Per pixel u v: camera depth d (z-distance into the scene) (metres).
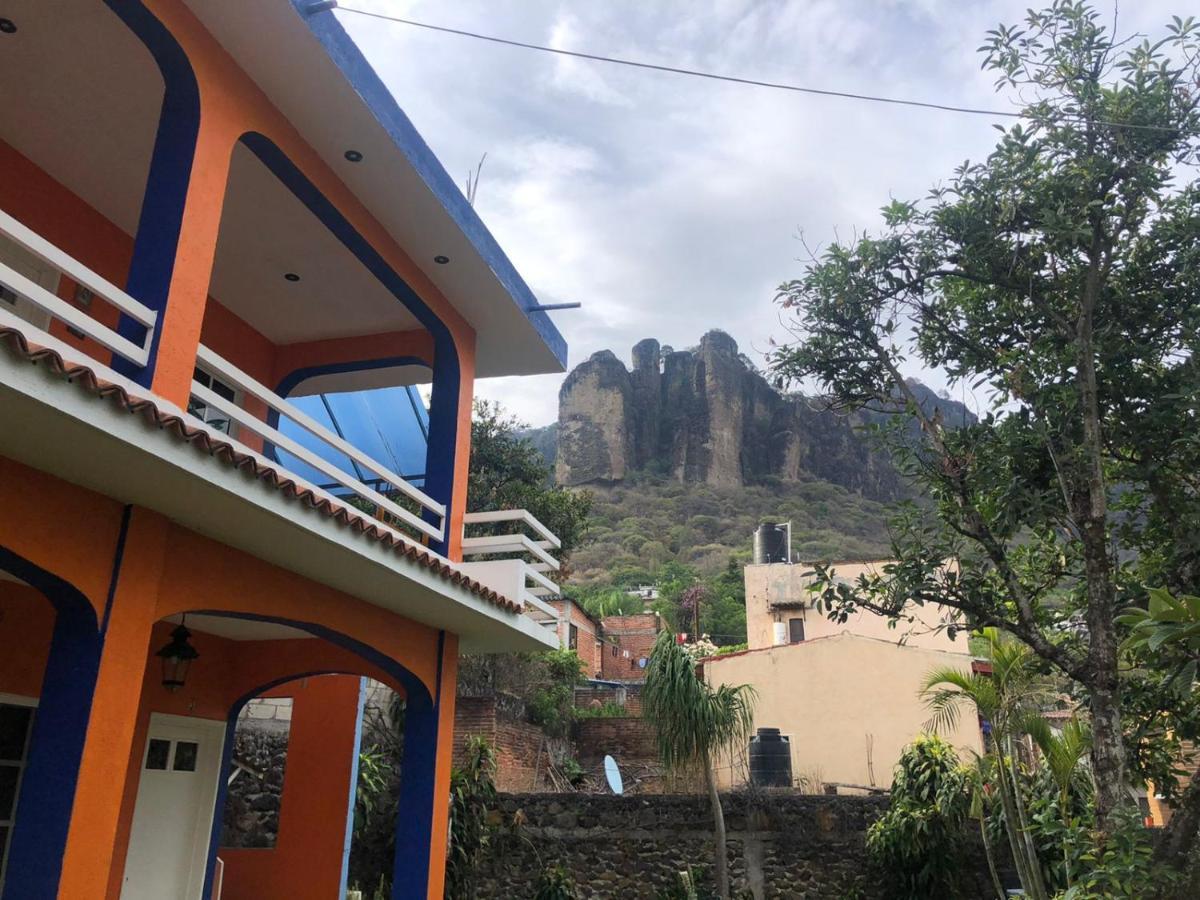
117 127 7.25
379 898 12.38
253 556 6.43
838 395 9.67
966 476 8.40
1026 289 8.39
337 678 11.10
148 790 8.98
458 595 7.85
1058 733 12.59
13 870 4.57
